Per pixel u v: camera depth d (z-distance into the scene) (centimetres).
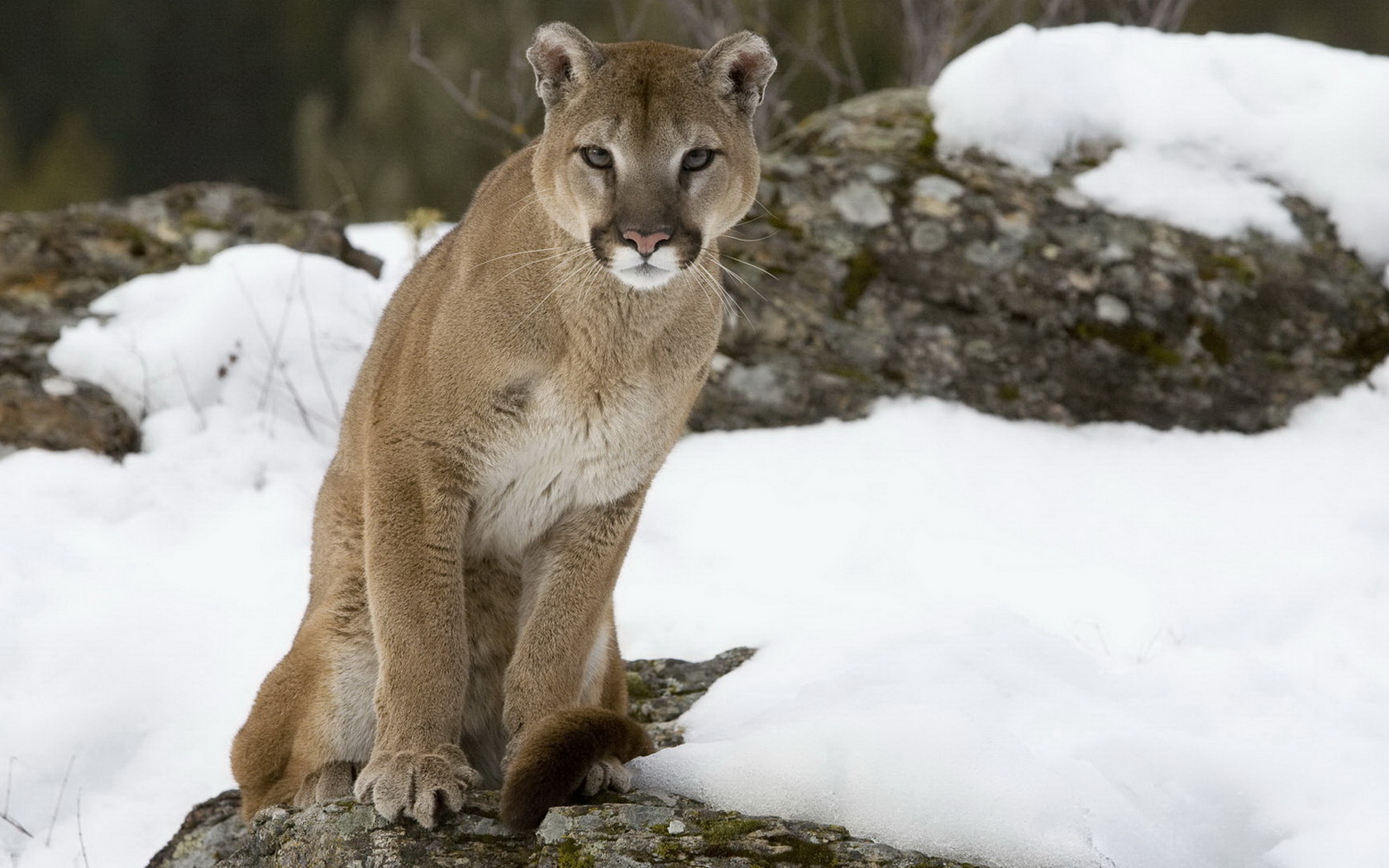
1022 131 1399
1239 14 4316
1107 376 1259
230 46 6266
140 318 1319
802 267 1308
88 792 873
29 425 1177
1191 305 1278
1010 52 1422
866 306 1297
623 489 731
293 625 1004
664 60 723
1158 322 1273
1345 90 1409
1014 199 1344
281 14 6169
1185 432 1242
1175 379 1254
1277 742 705
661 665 913
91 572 1050
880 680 746
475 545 743
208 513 1145
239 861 670
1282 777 655
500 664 774
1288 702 760
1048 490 1158
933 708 641
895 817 604
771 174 1362
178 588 1041
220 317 1312
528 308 690
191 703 933
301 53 6128
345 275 1429
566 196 698
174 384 1260
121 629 983
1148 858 588
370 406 743
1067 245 1309
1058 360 1266
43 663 946
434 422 696
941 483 1166
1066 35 1495
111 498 1133
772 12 2516
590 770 654
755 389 1262
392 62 4575
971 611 935
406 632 694
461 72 4019
